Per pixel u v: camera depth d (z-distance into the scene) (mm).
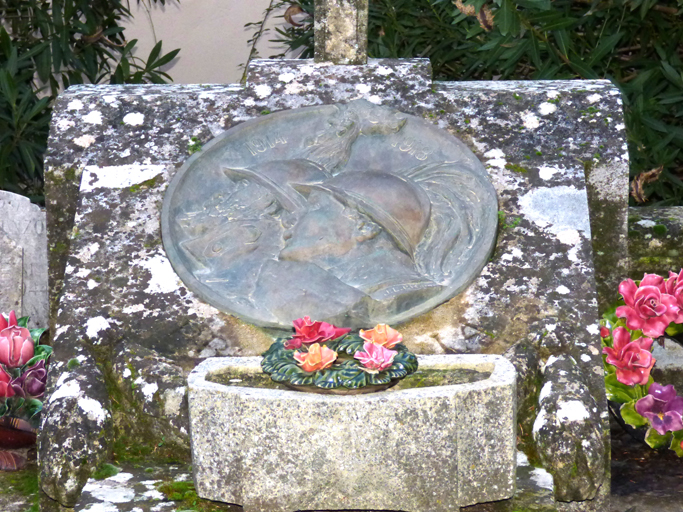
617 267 2688
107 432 2215
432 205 2557
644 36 4316
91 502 2016
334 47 2871
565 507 2148
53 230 2684
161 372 2295
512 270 2451
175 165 2639
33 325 3062
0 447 2434
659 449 2559
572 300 2389
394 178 2561
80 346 2332
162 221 2520
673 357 2830
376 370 1901
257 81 2816
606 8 3984
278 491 1871
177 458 2273
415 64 2871
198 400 1913
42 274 3117
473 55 4512
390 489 1858
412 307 2398
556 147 2664
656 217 3012
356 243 2490
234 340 2381
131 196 2580
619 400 2432
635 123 3857
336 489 1861
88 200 2568
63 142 2680
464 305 2406
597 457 2076
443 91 2801
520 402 2275
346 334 2061
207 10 5355
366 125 2695
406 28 4637
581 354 2312
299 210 2555
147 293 2424
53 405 2184
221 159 2662
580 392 2180
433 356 2119
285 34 4945
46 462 2121
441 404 1845
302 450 1851
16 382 2455
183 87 2951
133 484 2113
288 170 2617
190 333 2383
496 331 2373
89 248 2488
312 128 2717
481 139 2686
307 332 1984
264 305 2383
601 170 2646
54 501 2170
